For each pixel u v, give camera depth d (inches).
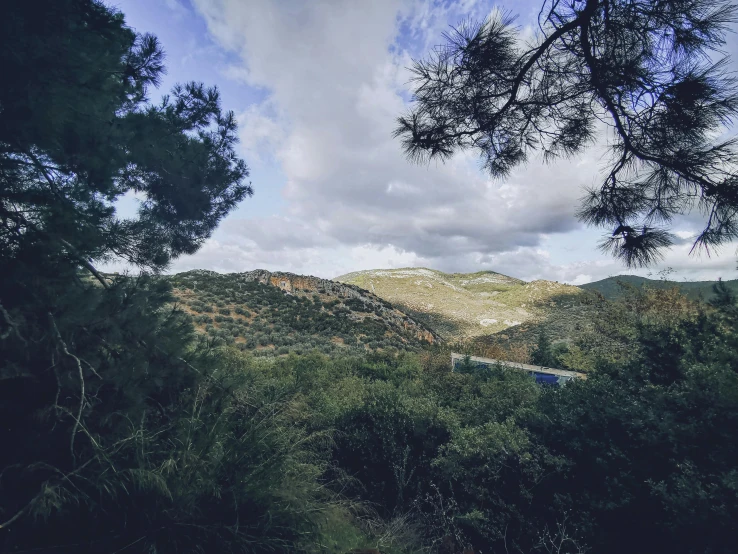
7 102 94.1
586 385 170.1
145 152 148.7
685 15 78.9
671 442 112.3
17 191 104.5
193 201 187.8
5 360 83.4
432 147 116.3
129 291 112.2
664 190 95.1
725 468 100.4
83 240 107.1
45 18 93.5
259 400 146.6
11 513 79.6
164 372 113.7
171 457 102.1
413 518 155.6
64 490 81.9
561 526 124.1
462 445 159.5
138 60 158.9
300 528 112.4
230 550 96.6
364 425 185.5
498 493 145.0
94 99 116.3
